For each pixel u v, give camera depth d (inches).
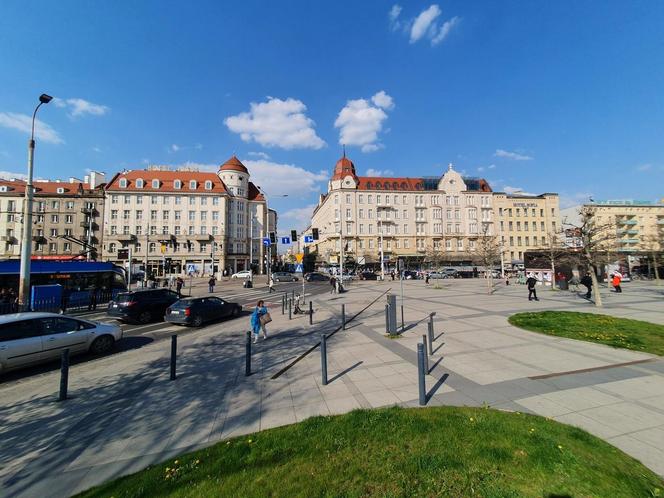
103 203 2301.9
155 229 2322.8
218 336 451.5
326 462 141.3
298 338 410.6
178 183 2393.0
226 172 2659.9
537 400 205.8
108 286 878.4
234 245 2591.0
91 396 244.2
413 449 148.1
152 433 184.7
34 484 142.9
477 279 1921.8
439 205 2573.8
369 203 2507.4
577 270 1043.3
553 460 136.3
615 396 209.3
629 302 698.2
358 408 202.4
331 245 2479.1
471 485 123.3
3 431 193.3
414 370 271.6
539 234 2694.4
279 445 157.2
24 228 518.0
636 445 152.6
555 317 486.6
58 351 324.5
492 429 162.6
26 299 513.0
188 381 269.0
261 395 232.7
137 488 129.5
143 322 590.9
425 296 905.5
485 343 353.7
